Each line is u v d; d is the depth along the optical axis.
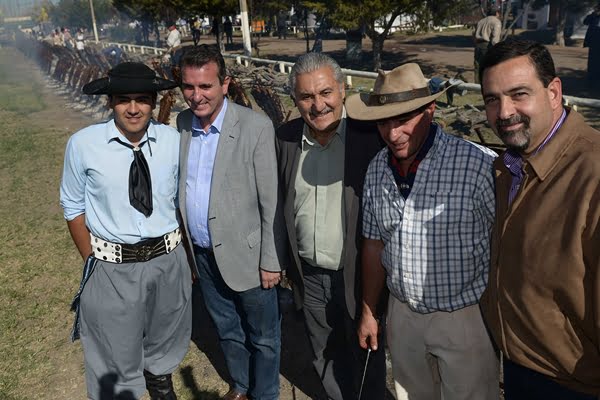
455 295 2.16
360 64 18.80
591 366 1.80
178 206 2.89
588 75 12.59
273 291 2.96
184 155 2.76
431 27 16.52
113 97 2.48
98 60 18.58
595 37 12.24
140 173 2.62
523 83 1.67
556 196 1.67
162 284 2.78
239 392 3.26
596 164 1.59
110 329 2.73
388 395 3.26
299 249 2.68
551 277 1.70
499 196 1.92
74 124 12.98
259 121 2.67
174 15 29.62
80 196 2.69
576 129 1.69
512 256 1.83
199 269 3.03
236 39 34.31
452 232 2.08
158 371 3.02
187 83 2.54
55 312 4.43
